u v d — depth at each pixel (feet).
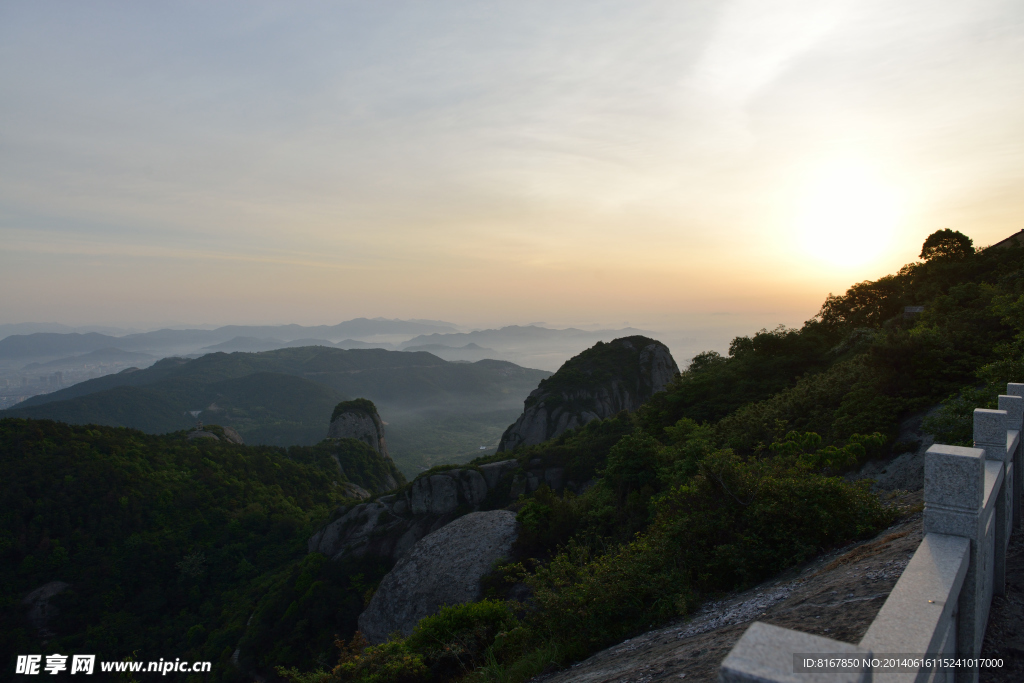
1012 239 132.05
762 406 86.74
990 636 15.11
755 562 30.30
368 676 37.11
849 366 82.79
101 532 207.10
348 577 158.92
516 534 87.66
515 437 287.89
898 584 10.87
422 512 175.83
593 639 30.78
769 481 32.96
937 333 63.36
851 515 30.14
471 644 37.86
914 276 149.07
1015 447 20.43
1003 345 56.34
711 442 74.49
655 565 32.60
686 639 24.03
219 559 211.41
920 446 48.75
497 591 78.07
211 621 182.50
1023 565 18.60
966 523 12.46
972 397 40.09
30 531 200.03
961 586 11.76
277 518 237.04
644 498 71.97
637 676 20.76
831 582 22.15
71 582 191.83
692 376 137.69
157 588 195.83
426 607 85.46
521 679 30.45
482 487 176.86
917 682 7.99
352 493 305.73
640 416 144.25
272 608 157.28
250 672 135.33
